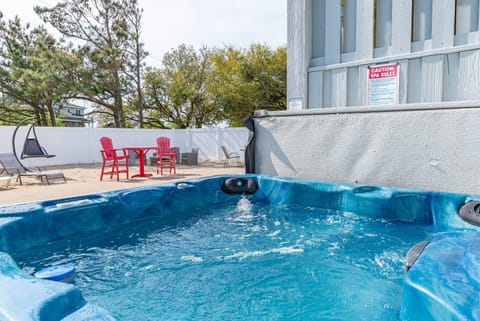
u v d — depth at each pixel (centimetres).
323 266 227
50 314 113
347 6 386
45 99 1120
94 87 1130
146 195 343
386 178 318
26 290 126
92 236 293
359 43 377
